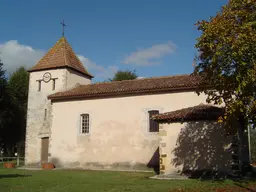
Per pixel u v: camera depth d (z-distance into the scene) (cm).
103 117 2261
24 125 4031
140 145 2102
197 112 1670
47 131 2588
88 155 2259
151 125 2114
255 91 1179
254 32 1148
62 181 1486
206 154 1590
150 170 2034
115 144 2181
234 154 1530
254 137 2214
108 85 2458
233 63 1173
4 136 3916
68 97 2388
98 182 1441
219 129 1588
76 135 2331
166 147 1684
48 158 2398
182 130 1667
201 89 1391
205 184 1259
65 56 2750
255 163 2136
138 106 2156
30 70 2778
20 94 4078
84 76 2936
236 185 1194
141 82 2331
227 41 1151
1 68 3478
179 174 1627
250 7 1223
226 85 1217
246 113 1223
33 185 1344
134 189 1195
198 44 1252
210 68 1248
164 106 2073
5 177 1672
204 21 1281
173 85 2039
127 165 2116
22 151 3966
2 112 3578
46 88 2698
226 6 1264
